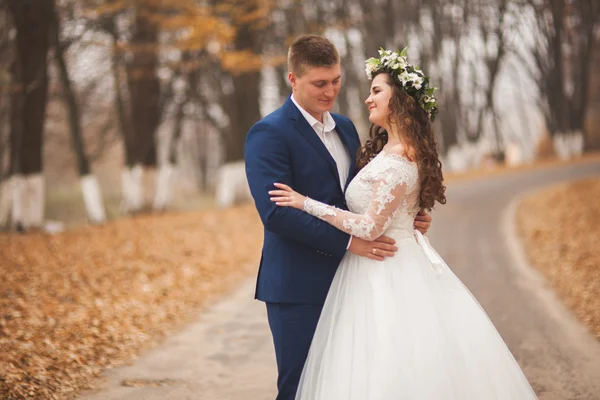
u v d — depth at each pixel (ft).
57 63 47.39
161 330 19.81
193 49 49.55
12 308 20.31
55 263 28.50
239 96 57.98
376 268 10.48
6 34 44.83
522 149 150.41
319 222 10.16
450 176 86.02
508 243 35.12
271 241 10.98
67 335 18.08
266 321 20.86
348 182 11.13
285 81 72.95
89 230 41.14
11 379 14.14
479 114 102.37
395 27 84.17
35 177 42.06
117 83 56.70
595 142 138.10
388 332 9.87
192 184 123.44
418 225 11.15
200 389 14.53
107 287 24.73
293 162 10.57
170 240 36.78
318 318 10.69
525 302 22.39
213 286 26.48
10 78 39.73
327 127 11.11
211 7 47.78
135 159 55.36
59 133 80.12
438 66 92.99
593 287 23.17
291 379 10.69
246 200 59.52
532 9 82.94
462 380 9.74
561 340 17.87
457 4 85.30
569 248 30.81
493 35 90.74
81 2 46.80
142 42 50.11
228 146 59.47
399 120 10.37
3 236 37.91
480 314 10.64
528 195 58.65
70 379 14.87
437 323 10.02
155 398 13.93
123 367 16.11
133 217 50.90
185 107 72.28
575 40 101.04
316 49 10.25
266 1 49.49
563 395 13.89
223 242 36.99
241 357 16.99
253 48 52.06
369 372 9.73
